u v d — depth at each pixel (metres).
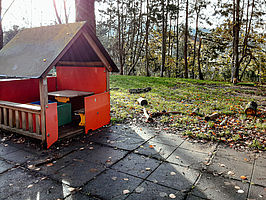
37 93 7.00
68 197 3.01
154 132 5.80
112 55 38.91
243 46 26.28
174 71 39.84
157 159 4.24
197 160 4.20
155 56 41.31
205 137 5.34
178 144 5.01
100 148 4.74
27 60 4.93
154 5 28.05
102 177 3.55
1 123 5.61
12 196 3.02
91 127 5.76
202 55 40.00
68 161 4.11
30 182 3.38
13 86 6.30
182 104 9.18
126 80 18.23
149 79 19.19
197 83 17.77
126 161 4.14
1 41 12.29
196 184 3.37
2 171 3.70
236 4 19.52
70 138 5.29
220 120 6.73
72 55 6.55
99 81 6.43
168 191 3.17
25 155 4.35
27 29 6.38
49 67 4.38
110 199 2.97
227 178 3.55
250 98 11.08
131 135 5.56
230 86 16.59
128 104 8.85
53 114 4.74
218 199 2.99
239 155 4.45
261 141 5.10
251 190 3.21
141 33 33.44
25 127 5.00
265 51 28.84
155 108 8.26
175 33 40.81
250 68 38.31
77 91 6.80
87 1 8.88
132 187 3.27
